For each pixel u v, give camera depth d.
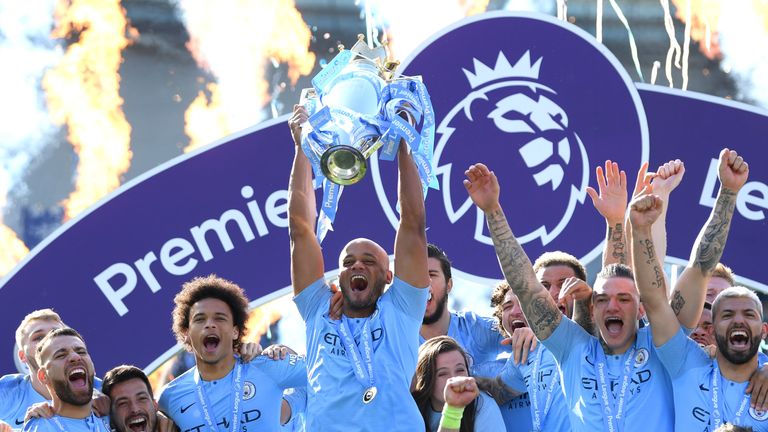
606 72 15.63
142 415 11.18
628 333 10.67
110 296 15.27
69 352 10.89
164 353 15.20
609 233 11.90
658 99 15.66
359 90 9.77
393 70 10.12
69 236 15.37
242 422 11.26
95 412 11.16
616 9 16.17
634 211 10.47
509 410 11.86
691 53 16.11
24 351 12.02
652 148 15.55
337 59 9.95
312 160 9.82
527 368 11.63
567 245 15.34
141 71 16.12
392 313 10.36
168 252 15.37
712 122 15.62
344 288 10.50
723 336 10.40
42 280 15.27
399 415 10.12
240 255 15.37
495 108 15.58
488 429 10.95
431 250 12.66
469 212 15.33
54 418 10.89
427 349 11.12
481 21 15.77
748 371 10.47
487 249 15.23
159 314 15.26
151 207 15.48
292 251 10.59
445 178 15.42
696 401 10.45
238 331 11.61
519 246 10.78
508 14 15.73
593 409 10.62
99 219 15.44
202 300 11.44
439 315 12.55
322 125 9.65
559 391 11.36
